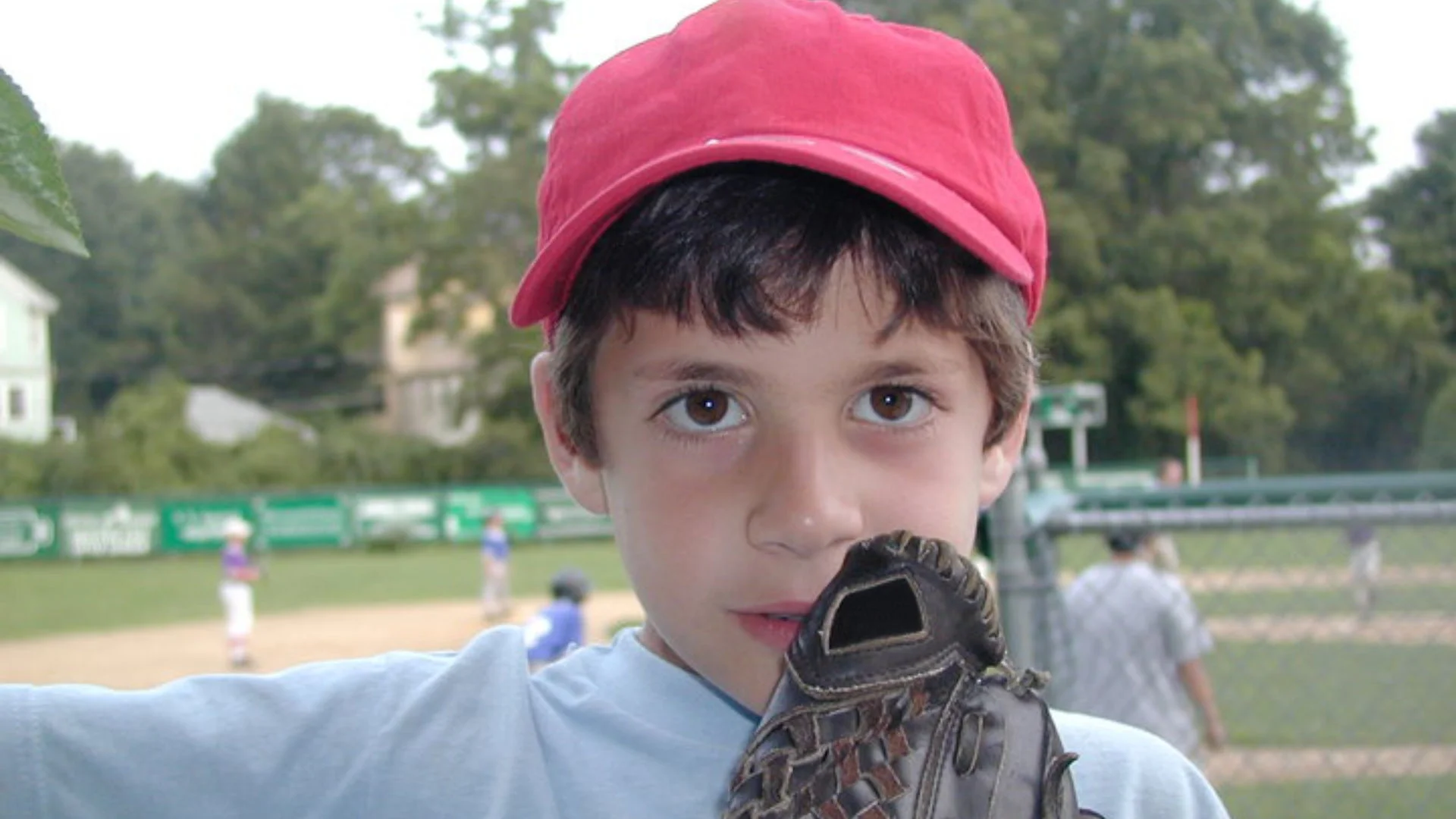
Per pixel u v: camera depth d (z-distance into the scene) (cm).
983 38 3681
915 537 93
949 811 88
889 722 90
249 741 119
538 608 1912
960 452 110
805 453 103
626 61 121
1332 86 4216
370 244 5041
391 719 123
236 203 6431
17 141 66
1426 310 3825
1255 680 538
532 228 4031
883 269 105
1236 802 465
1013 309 118
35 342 5031
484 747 122
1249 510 318
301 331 5978
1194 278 3794
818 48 113
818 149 106
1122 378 3728
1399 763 487
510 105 4038
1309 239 3834
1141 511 347
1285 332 3797
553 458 129
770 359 103
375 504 3164
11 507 2898
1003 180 117
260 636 1662
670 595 106
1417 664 495
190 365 5981
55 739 114
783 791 89
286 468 4134
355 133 6856
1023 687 96
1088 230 3609
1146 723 477
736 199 107
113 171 6300
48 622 1828
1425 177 4034
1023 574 321
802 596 102
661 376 106
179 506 3009
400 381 5453
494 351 4044
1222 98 3875
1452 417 3481
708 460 105
